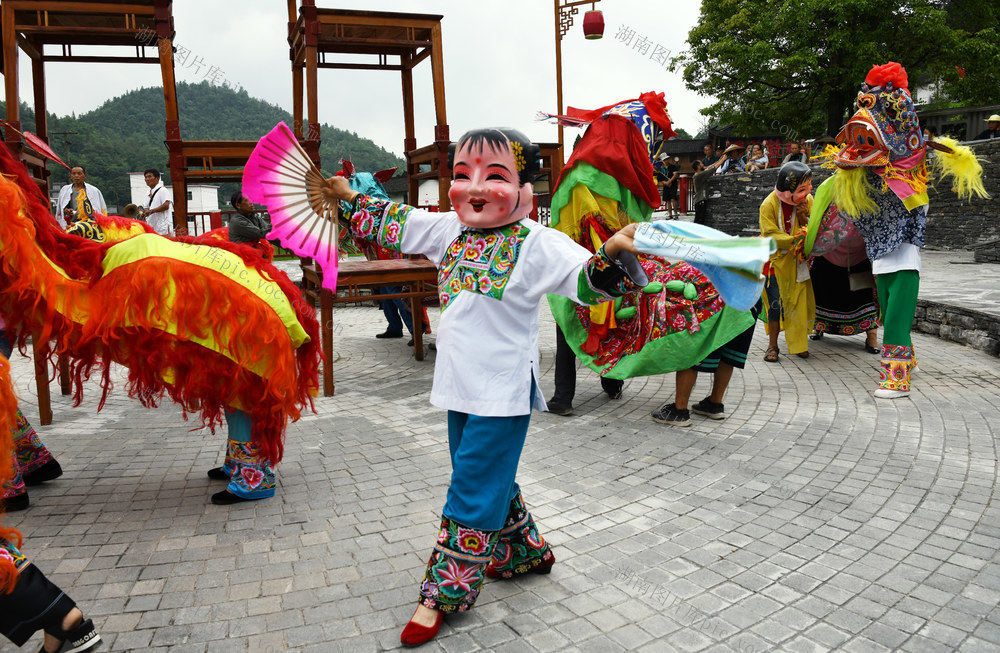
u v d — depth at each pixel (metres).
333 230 2.97
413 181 7.96
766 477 4.02
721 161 18.92
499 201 2.58
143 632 2.59
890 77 5.38
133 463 4.41
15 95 5.59
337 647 2.51
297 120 7.32
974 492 3.74
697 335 4.77
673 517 3.53
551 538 3.33
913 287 5.54
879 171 5.49
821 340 8.08
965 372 6.24
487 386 2.57
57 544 3.29
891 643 2.48
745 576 2.95
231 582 2.95
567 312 5.16
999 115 16.64
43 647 2.28
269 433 3.68
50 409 5.33
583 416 5.29
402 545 3.27
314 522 3.53
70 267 3.35
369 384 6.48
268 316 3.39
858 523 3.41
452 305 2.67
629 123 5.01
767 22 18.64
